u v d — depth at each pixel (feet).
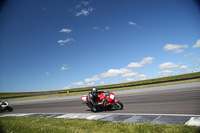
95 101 28.45
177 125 14.80
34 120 25.36
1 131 18.06
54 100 68.90
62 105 45.50
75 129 17.25
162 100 31.45
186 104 24.79
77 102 48.11
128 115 22.12
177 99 30.30
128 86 99.30
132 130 14.94
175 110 21.80
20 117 30.09
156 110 23.32
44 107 46.03
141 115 21.17
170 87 55.67
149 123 16.66
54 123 21.39
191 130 13.07
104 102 27.99
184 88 46.93
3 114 40.73
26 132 16.92
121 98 44.09
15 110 46.55
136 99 38.01
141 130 14.65
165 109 23.22
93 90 27.96
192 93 35.17
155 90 53.72
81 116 25.84
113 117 22.16
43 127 18.39
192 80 70.18
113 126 16.88
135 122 18.42
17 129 18.33
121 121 19.63
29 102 74.23
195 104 23.94
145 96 41.27
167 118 18.24
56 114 31.07
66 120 22.72
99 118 22.68
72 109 35.19
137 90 63.00
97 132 15.33
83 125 18.78
